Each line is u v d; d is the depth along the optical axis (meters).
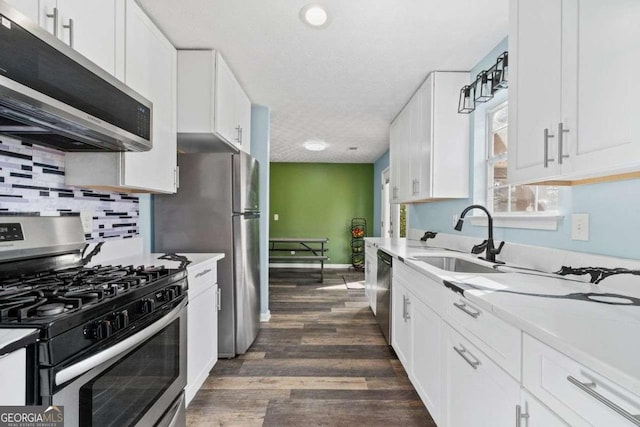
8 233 1.20
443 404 1.44
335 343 2.71
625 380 0.56
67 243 1.45
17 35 0.82
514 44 1.36
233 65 2.39
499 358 0.99
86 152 1.52
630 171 1.00
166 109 1.94
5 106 0.92
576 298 1.06
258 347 2.62
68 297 0.93
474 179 2.39
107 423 0.97
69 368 0.79
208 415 1.74
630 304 0.98
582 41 0.99
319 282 5.23
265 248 3.30
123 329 1.02
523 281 1.32
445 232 2.88
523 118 1.29
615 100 0.88
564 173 1.07
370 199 6.80
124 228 2.02
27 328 0.75
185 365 1.51
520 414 0.89
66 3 1.16
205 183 2.35
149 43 1.74
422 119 2.65
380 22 1.84
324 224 6.80
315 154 5.91
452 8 1.71
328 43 2.08
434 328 1.55
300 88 2.80
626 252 1.17
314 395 1.93
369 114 3.49
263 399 1.89
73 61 1.01
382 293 2.81
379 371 2.23
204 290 1.90
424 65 2.36
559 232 1.51
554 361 0.76
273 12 1.77
